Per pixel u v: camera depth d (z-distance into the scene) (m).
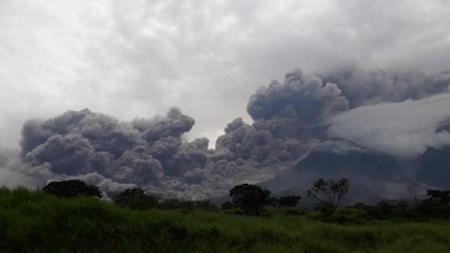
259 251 14.04
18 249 10.70
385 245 20.84
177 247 12.93
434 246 19.94
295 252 14.65
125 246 11.84
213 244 14.08
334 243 19.23
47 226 11.90
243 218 22.19
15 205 13.40
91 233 12.40
